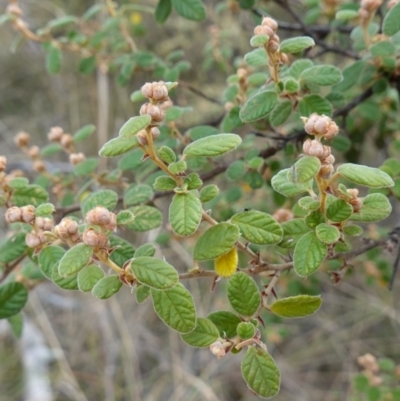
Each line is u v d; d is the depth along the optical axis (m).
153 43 1.02
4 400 0.94
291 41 0.36
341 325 0.96
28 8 1.17
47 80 1.21
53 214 0.43
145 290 0.32
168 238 0.54
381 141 0.60
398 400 0.51
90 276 0.30
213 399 0.86
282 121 0.39
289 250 0.37
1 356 0.99
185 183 0.30
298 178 0.28
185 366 0.96
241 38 0.85
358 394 0.63
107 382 0.96
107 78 1.00
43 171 0.51
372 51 0.42
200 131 0.44
